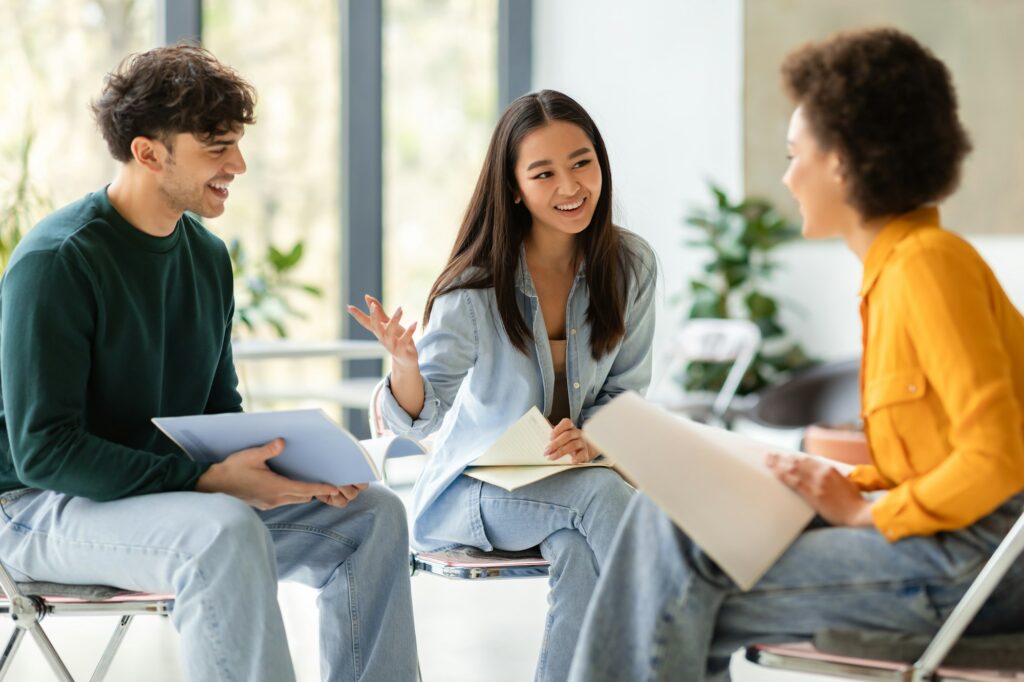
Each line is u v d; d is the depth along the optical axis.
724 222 8.55
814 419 6.84
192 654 2.48
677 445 2.17
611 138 9.09
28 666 3.98
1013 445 1.97
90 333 2.66
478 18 8.88
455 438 3.24
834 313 8.58
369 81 7.88
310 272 8.12
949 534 2.10
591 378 3.22
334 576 3.00
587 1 9.12
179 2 7.12
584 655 2.20
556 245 3.20
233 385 3.14
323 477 2.69
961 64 7.93
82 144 7.15
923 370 2.08
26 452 2.54
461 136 8.80
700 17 8.90
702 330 7.43
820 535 2.15
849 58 2.13
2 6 6.84
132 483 2.58
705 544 2.06
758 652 2.20
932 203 2.19
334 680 2.99
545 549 3.00
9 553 2.70
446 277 3.20
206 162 2.73
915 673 2.08
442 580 5.42
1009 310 2.13
